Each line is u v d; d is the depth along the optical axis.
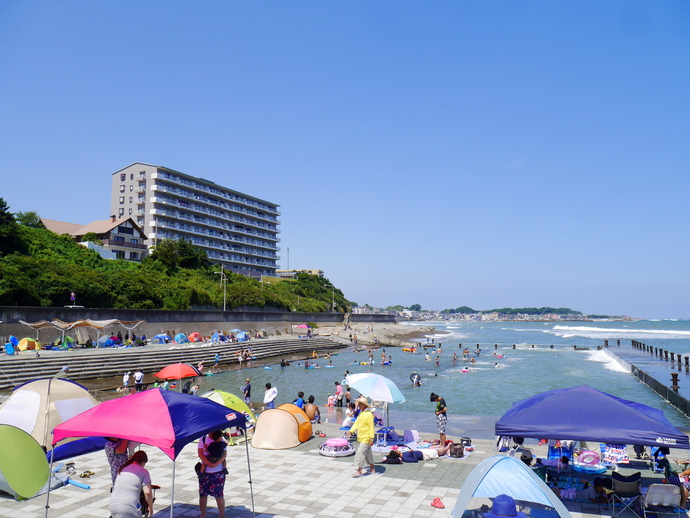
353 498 11.20
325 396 32.41
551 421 10.78
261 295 95.19
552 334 141.00
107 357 40.97
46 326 43.12
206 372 44.50
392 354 67.62
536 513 7.95
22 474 11.14
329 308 138.00
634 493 10.40
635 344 80.25
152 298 67.94
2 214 63.53
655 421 10.41
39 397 14.12
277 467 13.72
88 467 13.72
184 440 8.44
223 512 9.83
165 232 108.38
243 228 134.38
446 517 10.05
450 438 17.17
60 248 70.19
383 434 15.97
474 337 121.50
